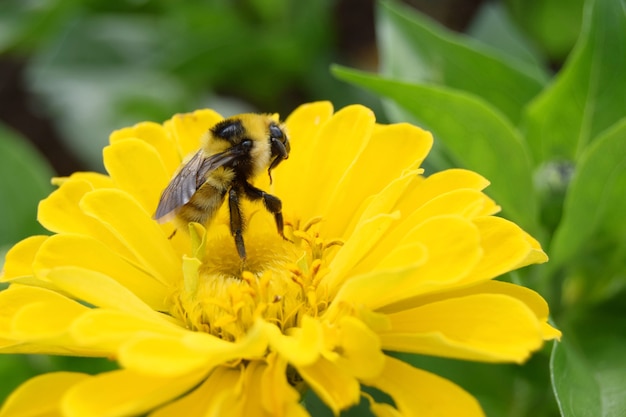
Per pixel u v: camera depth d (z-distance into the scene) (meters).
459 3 0.30
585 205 0.19
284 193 0.18
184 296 0.17
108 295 0.16
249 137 0.18
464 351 0.15
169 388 0.15
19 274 0.17
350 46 0.31
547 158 0.21
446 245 0.16
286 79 0.29
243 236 0.18
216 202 0.18
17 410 0.16
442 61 0.22
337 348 0.16
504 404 0.21
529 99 0.22
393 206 0.17
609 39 0.20
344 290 0.15
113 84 0.28
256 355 0.16
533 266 0.20
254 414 0.16
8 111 0.34
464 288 0.17
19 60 0.35
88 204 0.17
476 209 0.16
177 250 0.18
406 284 0.16
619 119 0.21
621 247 0.20
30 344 0.16
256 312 0.17
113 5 0.30
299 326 0.17
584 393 0.18
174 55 0.27
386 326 0.16
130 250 0.17
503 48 0.24
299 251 0.18
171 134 0.19
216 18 0.29
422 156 0.17
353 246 0.16
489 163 0.20
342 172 0.18
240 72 0.29
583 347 0.20
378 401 0.21
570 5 0.26
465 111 0.20
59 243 0.17
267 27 0.29
